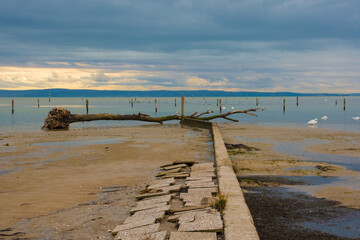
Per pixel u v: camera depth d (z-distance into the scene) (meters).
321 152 16.70
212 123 29.12
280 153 16.42
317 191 9.30
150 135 25.05
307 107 90.69
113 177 11.18
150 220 6.29
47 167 12.85
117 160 14.40
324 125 34.62
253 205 8.00
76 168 12.69
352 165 13.34
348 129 29.78
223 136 24.44
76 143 20.02
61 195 8.98
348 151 16.92
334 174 11.60
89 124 37.84
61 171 12.13
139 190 9.45
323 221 6.88
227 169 10.27
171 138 22.95
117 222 6.77
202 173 10.79
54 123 30.86
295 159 14.77
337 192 9.19
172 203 7.67
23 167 12.83
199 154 16.05
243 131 28.02
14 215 7.32
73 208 7.83
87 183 10.33
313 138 22.61
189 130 29.77
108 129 30.69
